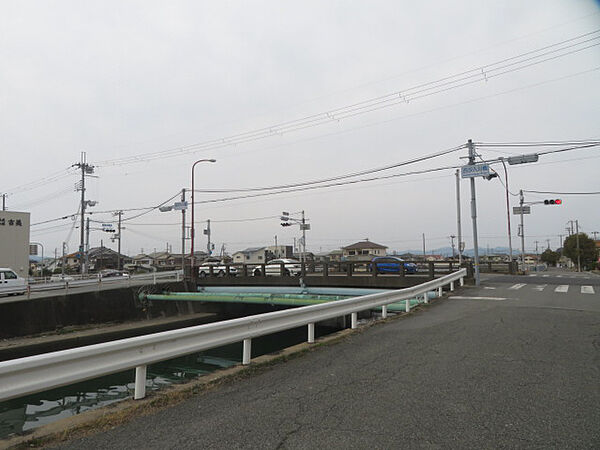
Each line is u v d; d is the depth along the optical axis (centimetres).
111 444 337
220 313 2475
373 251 6938
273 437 345
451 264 1967
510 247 3425
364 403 423
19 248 3111
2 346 1515
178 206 3300
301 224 4241
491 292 1557
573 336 735
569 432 345
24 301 1723
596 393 441
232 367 577
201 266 2728
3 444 339
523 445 323
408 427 360
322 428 362
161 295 2211
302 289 2067
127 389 1005
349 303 862
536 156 1756
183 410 413
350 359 612
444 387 468
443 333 790
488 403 415
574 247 6262
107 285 2400
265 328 631
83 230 3819
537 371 524
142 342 442
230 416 394
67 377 377
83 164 3859
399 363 579
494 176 1895
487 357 598
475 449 317
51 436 350
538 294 1447
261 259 7694
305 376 529
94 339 1769
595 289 1603
